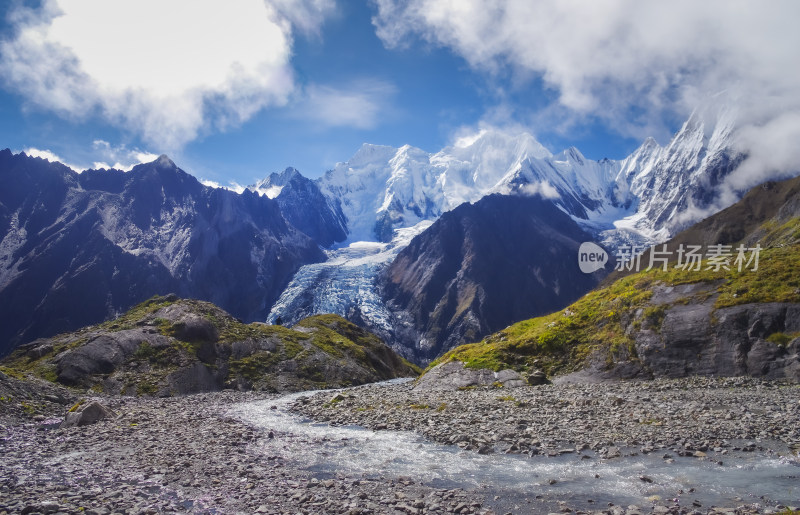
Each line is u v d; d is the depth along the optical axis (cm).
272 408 4694
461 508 1688
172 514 1677
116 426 3456
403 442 2808
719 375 4644
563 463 2227
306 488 1977
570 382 5184
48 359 6681
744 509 1572
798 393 3653
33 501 1752
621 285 6569
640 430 2714
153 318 8338
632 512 1581
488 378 5509
